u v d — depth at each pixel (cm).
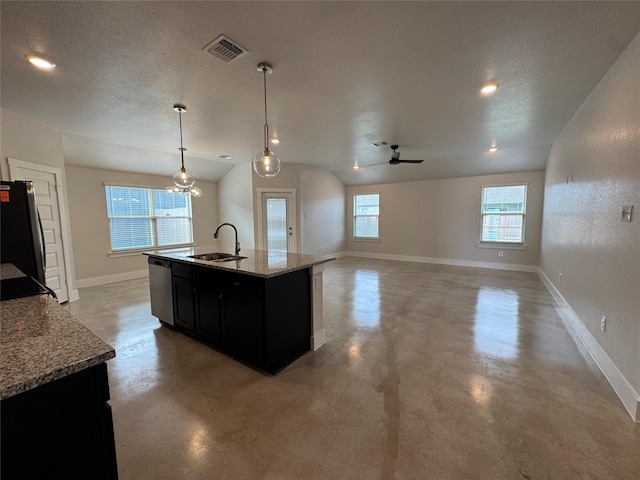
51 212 395
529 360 244
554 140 463
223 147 508
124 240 575
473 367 234
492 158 581
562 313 360
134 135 429
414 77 253
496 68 238
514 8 168
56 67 230
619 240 207
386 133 427
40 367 77
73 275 434
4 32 184
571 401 190
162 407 190
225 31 188
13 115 337
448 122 375
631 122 196
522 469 140
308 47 207
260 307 225
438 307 385
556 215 434
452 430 166
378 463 145
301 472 140
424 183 736
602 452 149
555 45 206
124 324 337
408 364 240
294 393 204
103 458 90
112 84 261
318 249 756
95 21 176
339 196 829
